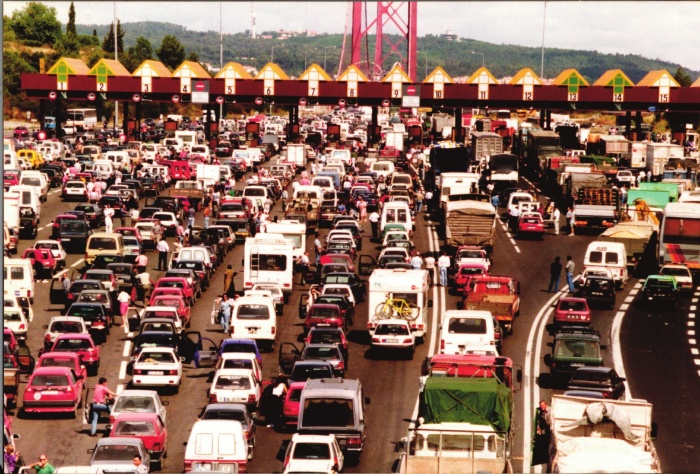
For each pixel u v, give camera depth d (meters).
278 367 53.88
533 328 63.94
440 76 131.88
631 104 130.00
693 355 58.97
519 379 43.03
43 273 74.62
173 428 44.91
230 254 86.31
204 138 171.75
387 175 124.00
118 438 35.34
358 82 131.62
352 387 40.56
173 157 137.62
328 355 49.75
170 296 61.12
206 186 113.12
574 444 29.94
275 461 40.19
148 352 49.81
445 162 115.94
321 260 75.00
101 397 43.81
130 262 76.69
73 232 84.25
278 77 132.00
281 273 68.62
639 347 60.59
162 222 90.06
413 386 51.84
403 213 94.00
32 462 40.00
